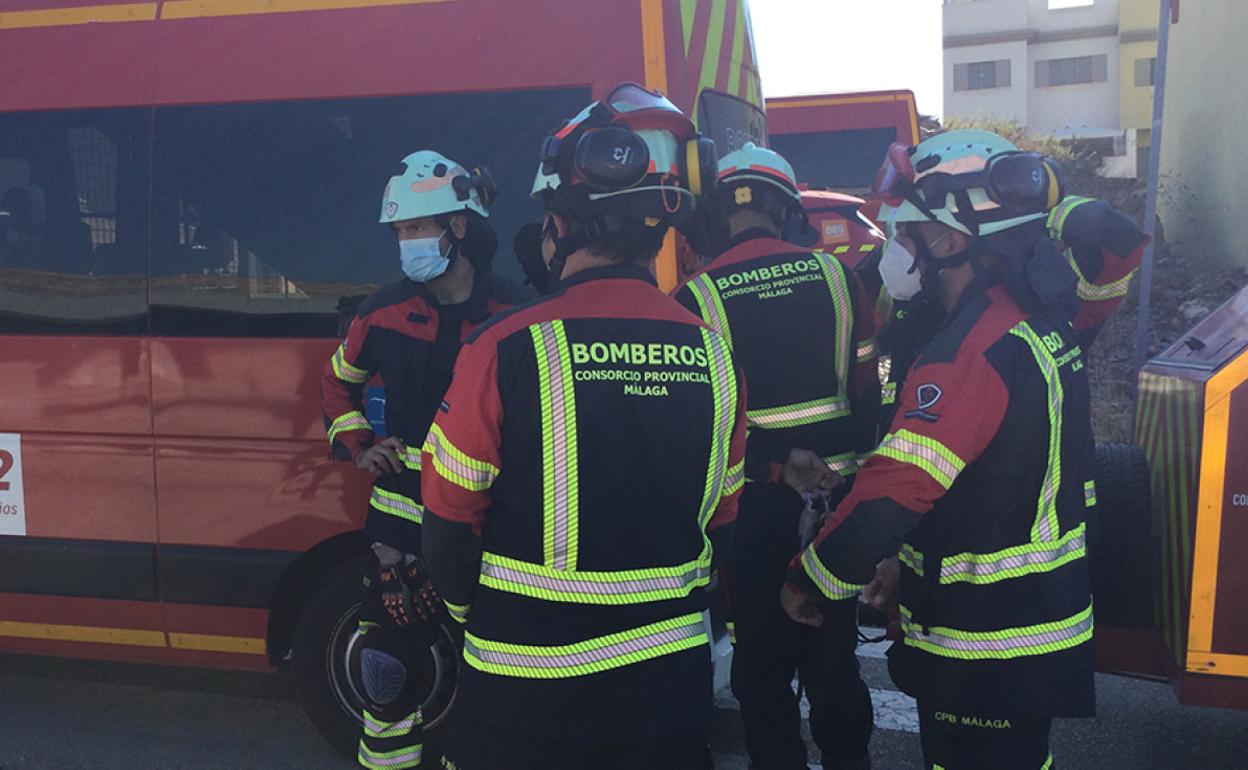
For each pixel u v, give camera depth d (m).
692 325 2.11
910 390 2.35
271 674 4.86
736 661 3.19
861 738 3.22
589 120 2.12
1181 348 3.80
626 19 3.67
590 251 2.09
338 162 3.85
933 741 2.50
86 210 4.06
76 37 4.11
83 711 4.45
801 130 11.98
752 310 3.03
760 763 3.14
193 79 3.98
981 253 2.44
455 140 3.77
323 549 3.93
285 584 3.93
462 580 2.07
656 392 2.01
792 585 2.54
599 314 2.03
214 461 3.92
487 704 2.00
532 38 3.73
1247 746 4.03
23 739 4.17
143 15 4.05
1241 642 3.10
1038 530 2.37
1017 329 2.35
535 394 1.95
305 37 3.90
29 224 4.11
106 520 4.05
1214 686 3.13
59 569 4.11
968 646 2.38
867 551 2.33
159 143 4.00
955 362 2.31
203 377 3.92
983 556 2.37
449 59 3.78
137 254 3.99
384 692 3.38
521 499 1.98
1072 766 3.88
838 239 8.80
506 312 2.06
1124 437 7.96
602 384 1.98
